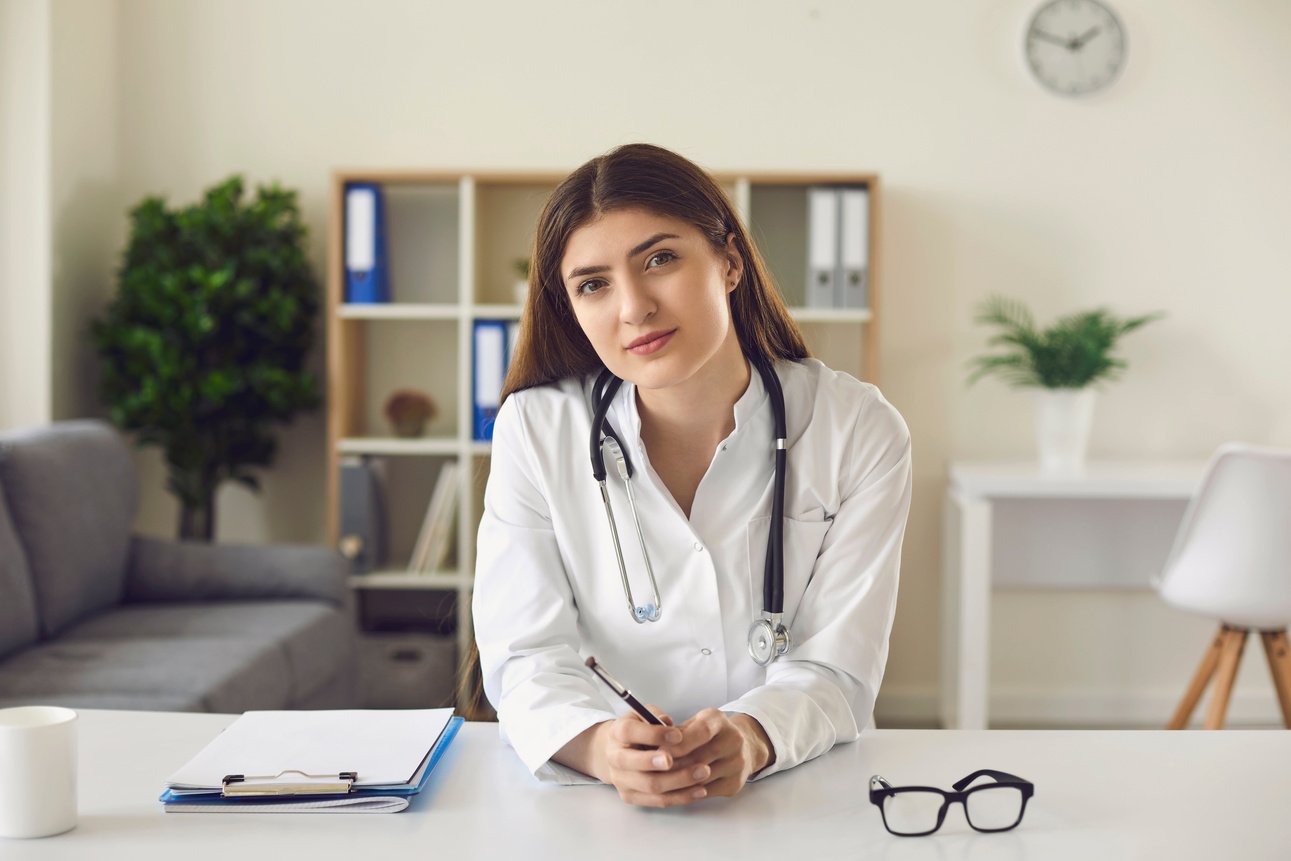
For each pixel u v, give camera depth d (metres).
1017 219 3.59
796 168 3.60
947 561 3.46
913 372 3.61
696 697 1.24
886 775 1.06
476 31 3.60
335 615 3.05
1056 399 3.31
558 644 1.21
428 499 3.69
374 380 3.68
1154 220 3.57
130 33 3.59
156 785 1.04
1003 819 0.96
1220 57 3.54
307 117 3.60
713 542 1.23
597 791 1.03
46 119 3.25
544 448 1.25
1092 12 3.53
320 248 3.62
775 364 1.28
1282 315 3.58
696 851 0.90
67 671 2.34
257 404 3.32
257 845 0.91
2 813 0.92
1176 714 2.94
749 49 3.60
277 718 1.18
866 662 1.18
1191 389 3.59
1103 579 3.50
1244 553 2.67
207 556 3.10
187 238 3.27
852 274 3.37
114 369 3.28
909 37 3.57
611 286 1.08
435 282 3.65
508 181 3.45
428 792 1.03
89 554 2.82
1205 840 0.92
